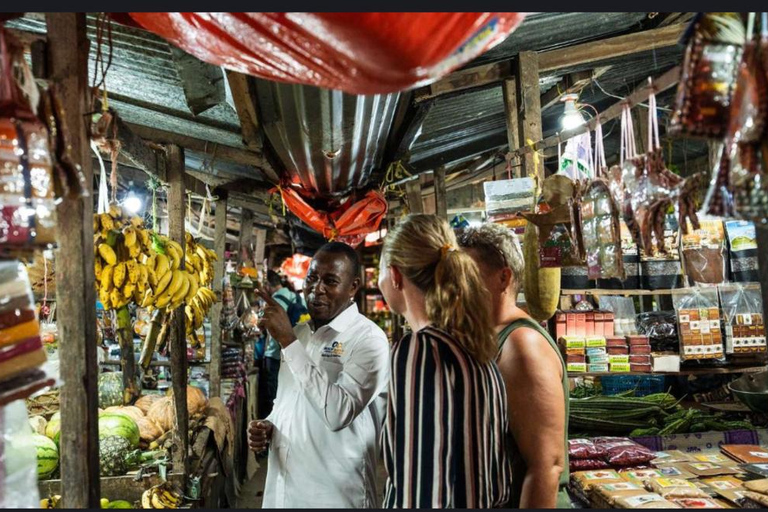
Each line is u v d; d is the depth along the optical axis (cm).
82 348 171
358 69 150
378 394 249
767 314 170
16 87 143
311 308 263
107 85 330
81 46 180
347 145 402
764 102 116
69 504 167
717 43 129
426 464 148
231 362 627
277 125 355
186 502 321
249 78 278
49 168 146
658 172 181
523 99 374
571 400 389
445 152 608
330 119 328
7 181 140
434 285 160
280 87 282
